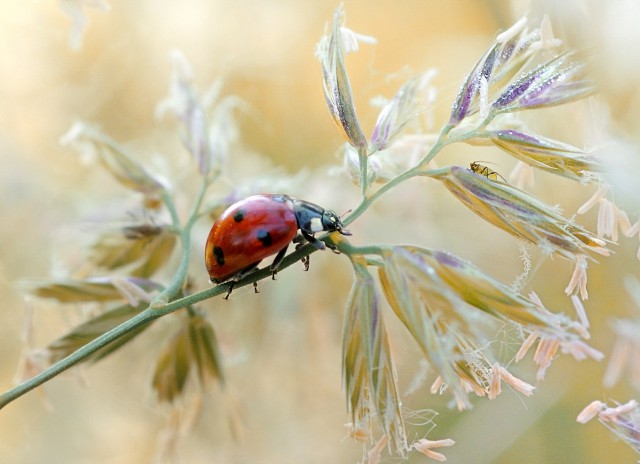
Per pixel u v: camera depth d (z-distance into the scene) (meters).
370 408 0.10
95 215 0.12
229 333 0.14
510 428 0.13
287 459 0.14
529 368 0.13
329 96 0.11
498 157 0.14
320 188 0.14
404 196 0.14
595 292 0.13
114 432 0.15
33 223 0.14
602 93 0.10
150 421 0.15
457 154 0.14
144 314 0.11
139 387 0.15
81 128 0.12
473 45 0.14
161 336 0.13
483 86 0.10
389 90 0.14
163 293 0.11
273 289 0.14
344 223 0.11
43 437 0.15
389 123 0.11
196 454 0.14
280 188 0.13
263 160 0.14
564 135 0.12
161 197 0.12
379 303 0.10
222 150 0.12
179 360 0.12
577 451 0.13
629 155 0.10
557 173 0.10
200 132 0.12
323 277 0.14
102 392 0.15
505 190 0.10
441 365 0.10
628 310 0.12
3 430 0.15
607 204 0.10
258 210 0.11
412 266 0.10
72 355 0.11
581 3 0.10
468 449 0.13
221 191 0.14
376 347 0.10
